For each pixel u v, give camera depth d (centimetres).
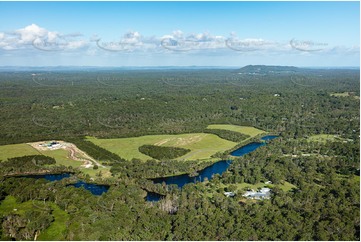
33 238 13212
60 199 16025
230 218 13712
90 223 13900
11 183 17900
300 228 12888
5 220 14288
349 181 17838
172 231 13162
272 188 17400
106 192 17200
